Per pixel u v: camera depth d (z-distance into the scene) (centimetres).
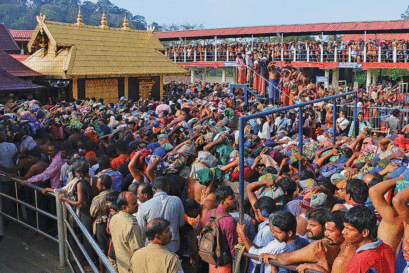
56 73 1817
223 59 3397
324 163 719
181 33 3684
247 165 653
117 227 461
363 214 301
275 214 369
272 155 718
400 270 328
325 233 333
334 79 3162
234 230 435
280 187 497
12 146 743
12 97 1570
